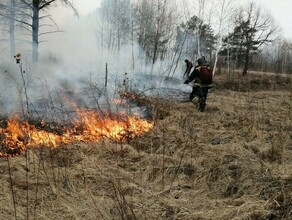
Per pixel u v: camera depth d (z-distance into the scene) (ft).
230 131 22.39
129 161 16.63
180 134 21.06
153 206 11.77
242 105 37.04
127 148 18.02
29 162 15.37
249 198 12.25
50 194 12.62
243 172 14.26
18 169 14.57
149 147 18.98
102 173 14.57
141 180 14.26
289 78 88.99
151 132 21.62
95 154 17.26
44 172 14.33
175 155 17.33
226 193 13.15
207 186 13.74
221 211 11.31
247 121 25.73
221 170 14.75
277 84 79.20
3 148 17.25
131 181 14.07
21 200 11.97
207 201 12.28
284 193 11.87
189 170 15.35
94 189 13.17
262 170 14.32
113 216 11.11
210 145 19.06
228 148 18.28
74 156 16.57
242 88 67.92
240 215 10.90
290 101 42.32
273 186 12.86
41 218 10.91
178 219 10.92
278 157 17.01
